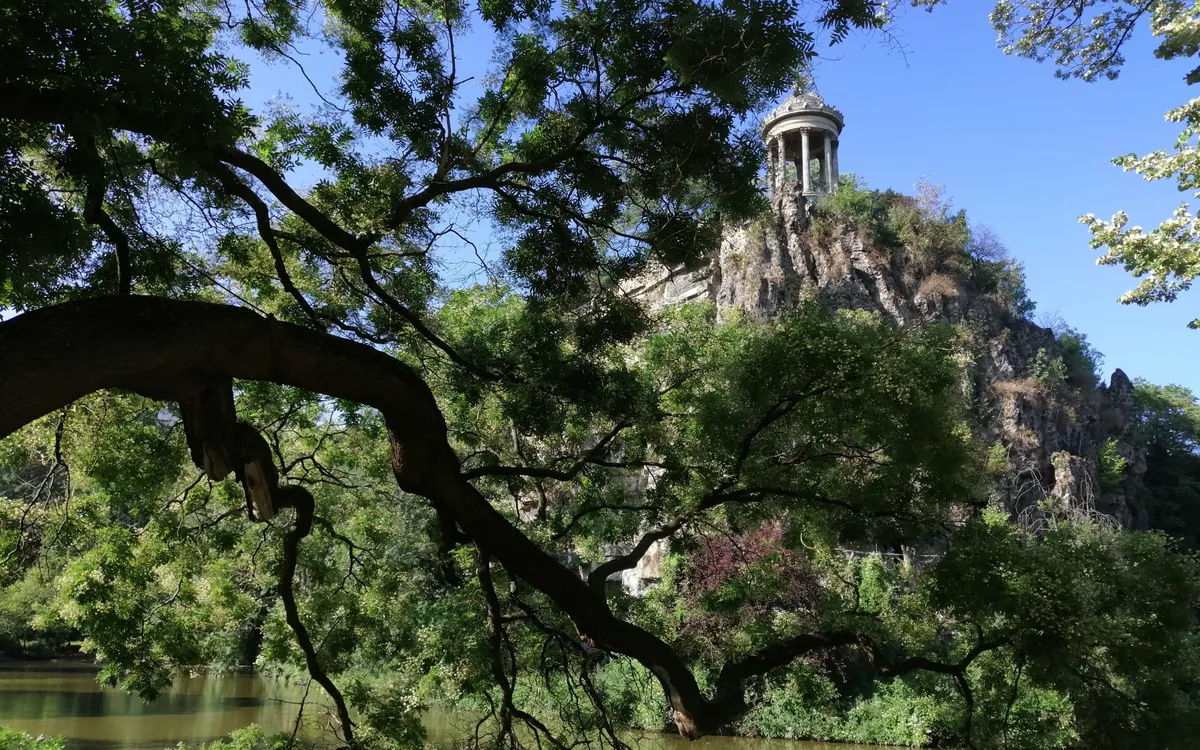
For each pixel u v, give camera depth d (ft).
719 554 51.47
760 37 23.56
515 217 33.14
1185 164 38.65
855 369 26.27
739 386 28.76
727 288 159.94
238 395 40.75
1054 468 163.12
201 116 20.08
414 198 28.60
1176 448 214.48
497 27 30.14
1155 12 36.83
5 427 12.60
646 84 28.22
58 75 19.02
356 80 29.55
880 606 37.91
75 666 150.20
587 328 33.19
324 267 39.22
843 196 177.27
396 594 40.96
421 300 38.96
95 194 21.16
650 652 23.31
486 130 34.22
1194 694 31.76
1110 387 202.59
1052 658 24.62
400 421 19.19
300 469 46.93
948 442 26.89
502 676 28.76
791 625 34.09
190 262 36.83
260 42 30.53
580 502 42.65
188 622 38.47
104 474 36.76
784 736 94.38
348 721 28.19
